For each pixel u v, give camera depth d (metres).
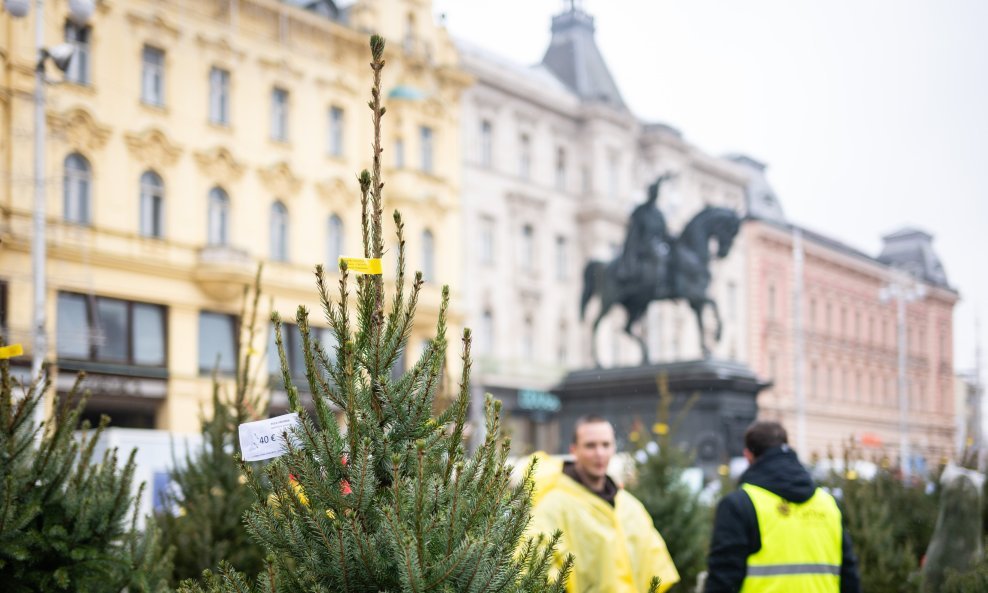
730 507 5.94
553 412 43.53
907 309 74.94
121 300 28.92
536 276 45.16
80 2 18.86
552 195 46.41
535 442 43.66
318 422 3.93
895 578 8.50
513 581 3.76
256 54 33.06
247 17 32.91
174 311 30.05
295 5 34.12
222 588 3.84
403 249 4.04
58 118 27.38
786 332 61.66
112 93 28.98
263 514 3.80
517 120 44.97
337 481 3.79
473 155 42.47
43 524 5.12
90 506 5.18
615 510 6.42
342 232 35.53
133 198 29.39
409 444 3.87
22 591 4.90
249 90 32.88
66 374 26.55
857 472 10.53
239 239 32.19
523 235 44.94
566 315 46.72
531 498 3.98
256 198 32.81
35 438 5.27
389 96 37.03
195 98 31.28
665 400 12.59
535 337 44.97
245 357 7.79
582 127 48.44
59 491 5.24
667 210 50.78
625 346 49.59
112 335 28.56
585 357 47.44
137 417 29.47
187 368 30.09
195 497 7.55
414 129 37.72
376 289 4.02
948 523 7.70
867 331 70.56
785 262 62.25
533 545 4.21
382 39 4.11
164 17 30.41
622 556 6.23
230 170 32.00
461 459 3.90
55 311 26.89
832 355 66.00
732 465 17.20
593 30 53.03
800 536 5.88
